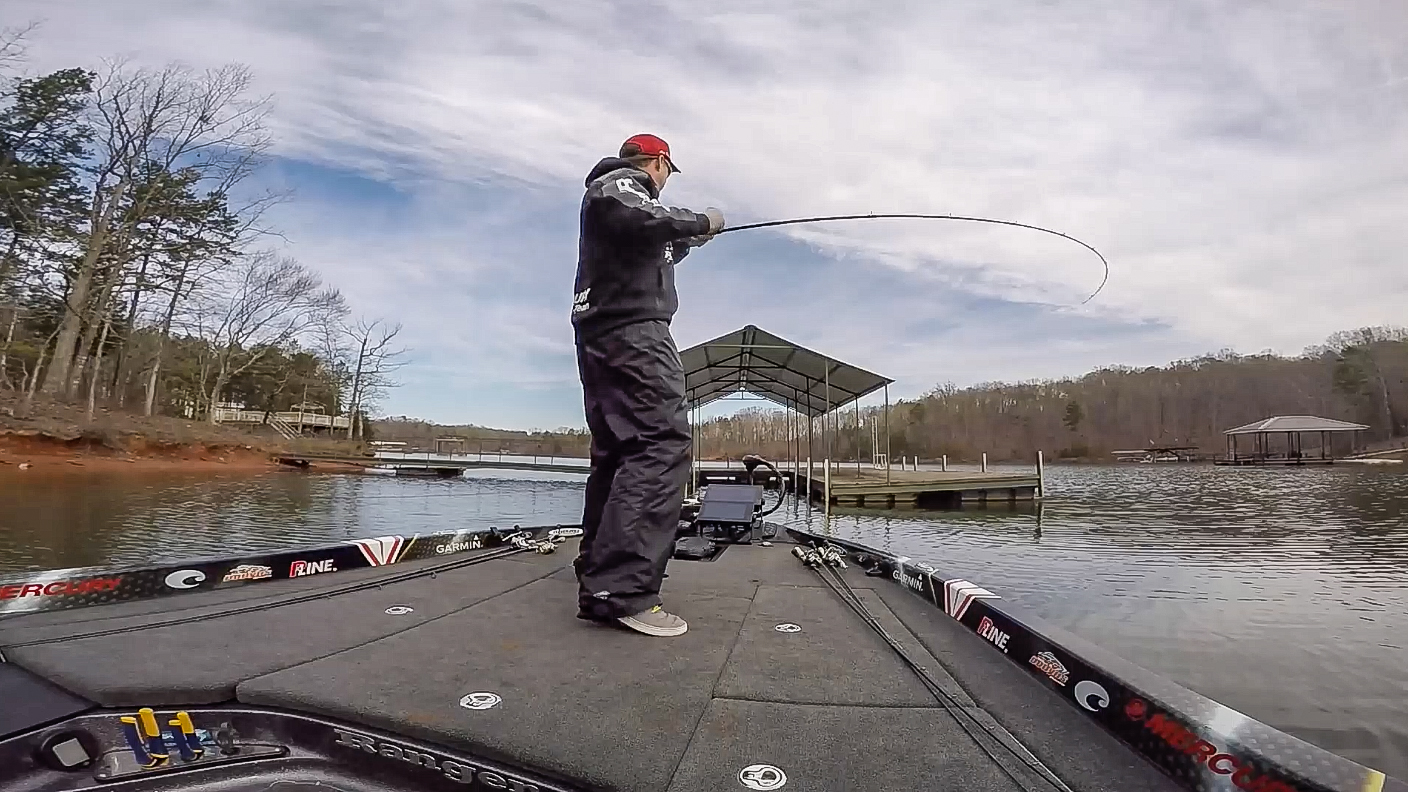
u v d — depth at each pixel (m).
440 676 1.95
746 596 3.12
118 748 1.66
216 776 1.61
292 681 1.84
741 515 4.96
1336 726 7.13
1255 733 1.32
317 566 3.42
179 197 37.53
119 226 35.41
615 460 2.62
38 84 32.41
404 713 1.66
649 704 1.79
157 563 2.89
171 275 39.97
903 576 3.33
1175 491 40.50
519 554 4.11
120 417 36.31
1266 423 75.00
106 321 35.75
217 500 24.08
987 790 1.40
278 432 60.84
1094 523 24.67
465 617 2.64
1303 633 10.55
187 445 36.91
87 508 20.42
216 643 2.20
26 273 34.06
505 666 2.06
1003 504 31.38
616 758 1.49
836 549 4.16
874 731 1.67
